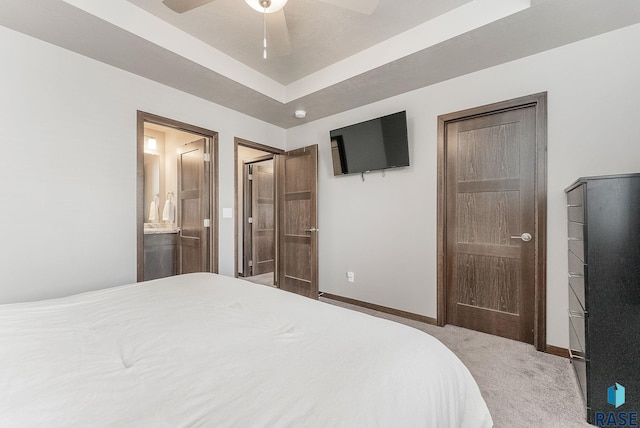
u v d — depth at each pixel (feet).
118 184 7.86
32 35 6.42
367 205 10.72
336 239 11.71
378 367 2.71
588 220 4.83
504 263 8.03
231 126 10.96
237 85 8.93
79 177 7.21
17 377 2.50
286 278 13.01
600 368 4.72
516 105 7.61
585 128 6.72
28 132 6.46
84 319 3.91
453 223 8.90
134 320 3.84
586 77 6.70
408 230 9.65
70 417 2.02
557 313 7.06
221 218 10.61
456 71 8.20
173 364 2.76
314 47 8.04
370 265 10.64
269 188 17.10
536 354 7.06
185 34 7.36
